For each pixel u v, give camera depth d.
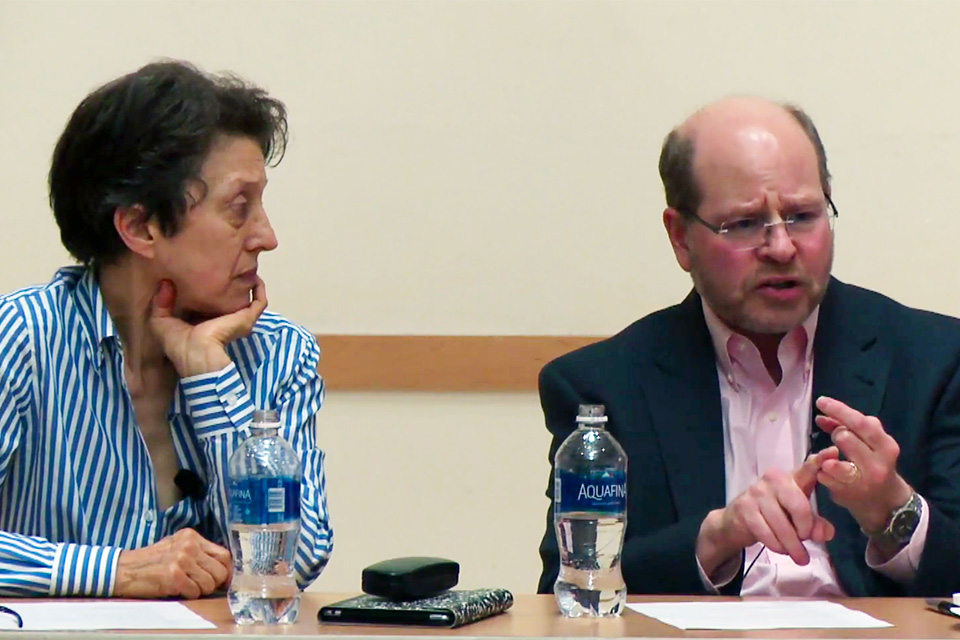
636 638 5.50
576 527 6.37
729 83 13.36
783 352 8.61
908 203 13.28
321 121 13.52
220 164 7.65
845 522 8.11
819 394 8.48
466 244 13.50
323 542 7.67
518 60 13.46
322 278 13.55
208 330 7.59
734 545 7.26
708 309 8.73
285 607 5.96
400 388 13.48
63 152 7.78
